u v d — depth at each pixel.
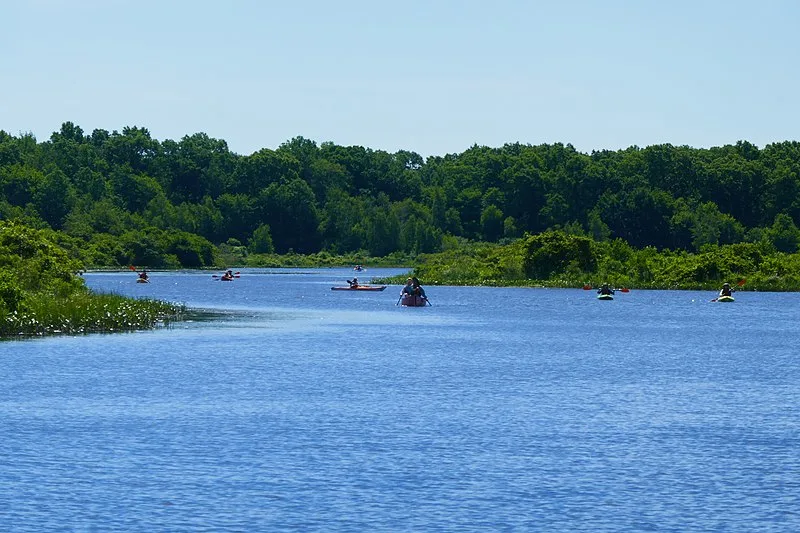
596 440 142.75
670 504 111.88
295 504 111.19
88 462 128.12
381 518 106.75
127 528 102.94
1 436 142.88
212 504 111.00
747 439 143.62
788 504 111.94
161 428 149.38
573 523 105.50
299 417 159.00
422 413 163.38
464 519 106.50
